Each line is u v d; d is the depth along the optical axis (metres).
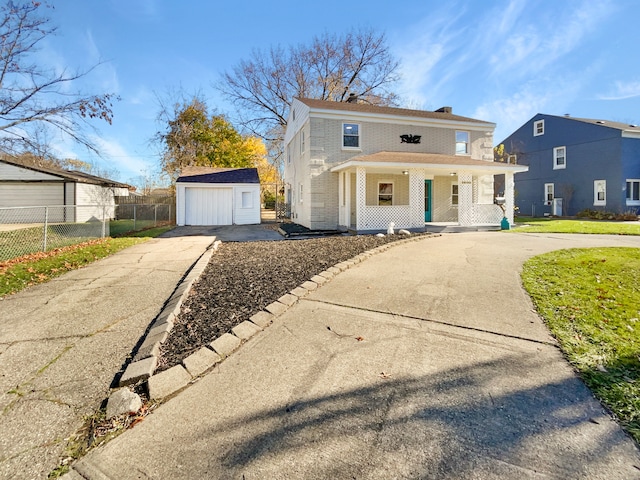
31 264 6.48
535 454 1.74
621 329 3.25
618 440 1.83
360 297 4.40
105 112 12.12
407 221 12.45
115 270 6.19
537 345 2.99
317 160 13.92
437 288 4.78
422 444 1.82
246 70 28.12
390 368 2.64
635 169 19.78
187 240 10.81
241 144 30.66
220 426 2.00
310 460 1.72
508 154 26.42
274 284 4.98
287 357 2.83
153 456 1.77
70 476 1.65
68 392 2.38
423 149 15.20
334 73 28.19
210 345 2.97
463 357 2.79
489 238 10.21
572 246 8.45
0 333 3.39
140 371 2.54
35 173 17.88
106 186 21.34
